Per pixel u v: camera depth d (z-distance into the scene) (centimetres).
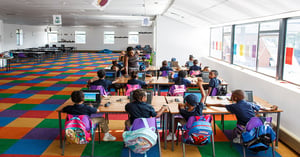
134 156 457
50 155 462
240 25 963
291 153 473
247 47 894
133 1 1070
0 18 1892
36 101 838
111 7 1287
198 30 1453
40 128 595
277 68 647
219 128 593
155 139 387
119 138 534
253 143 420
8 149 485
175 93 617
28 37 2767
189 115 421
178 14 1220
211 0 685
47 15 1741
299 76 570
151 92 508
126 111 441
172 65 1089
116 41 3347
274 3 498
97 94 499
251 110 445
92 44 3359
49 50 2373
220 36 1241
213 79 643
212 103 514
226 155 463
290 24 613
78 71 1517
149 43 3338
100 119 493
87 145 502
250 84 737
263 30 762
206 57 1388
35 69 1587
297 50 582
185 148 491
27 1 1105
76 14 1680
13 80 1207
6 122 636
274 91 589
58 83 1143
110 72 781
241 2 586
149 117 404
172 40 1467
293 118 504
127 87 653
